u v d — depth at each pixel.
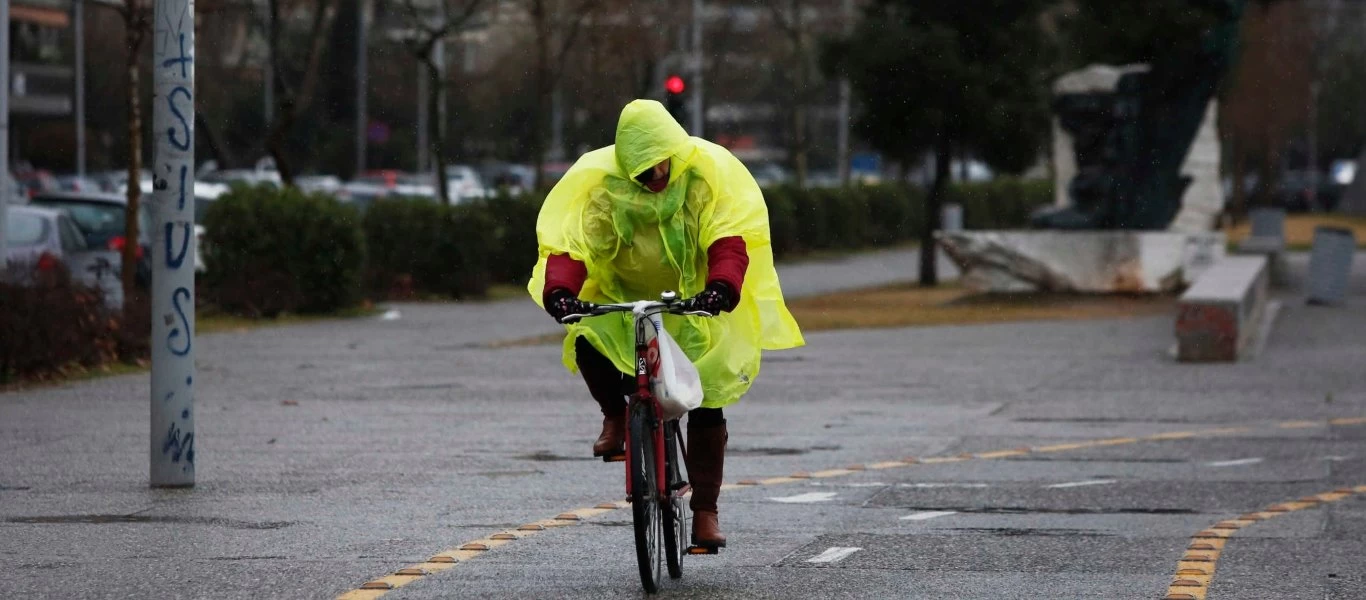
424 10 119.81
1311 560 24.80
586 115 157.75
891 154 110.56
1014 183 198.88
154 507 29.11
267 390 50.41
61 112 194.62
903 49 105.31
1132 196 99.94
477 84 155.50
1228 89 106.19
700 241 21.75
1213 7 99.25
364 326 78.31
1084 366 58.69
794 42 151.88
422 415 44.16
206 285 82.62
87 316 53.59
